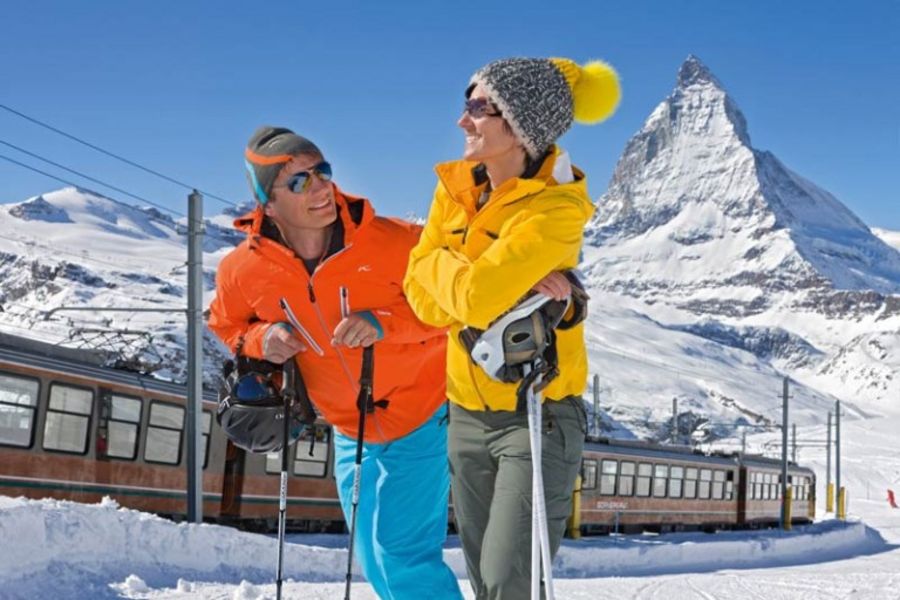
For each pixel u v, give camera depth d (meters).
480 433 3.72
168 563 11.84
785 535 38.19
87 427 16.50
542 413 3.62
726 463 38.88
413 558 4.43
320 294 4.18
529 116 3.46
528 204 3.42
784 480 45.00
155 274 186.50
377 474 4.45
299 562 13.99
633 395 197.75
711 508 37.19
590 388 190.62
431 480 4.46
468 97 3.60
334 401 4.45
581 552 24.23
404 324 4.16
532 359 3.45
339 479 4.65
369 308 4.21
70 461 16.16
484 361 3.47
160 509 18.03
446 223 3.65
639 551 26.20
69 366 16.22
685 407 199.12
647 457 32.78
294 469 21.02
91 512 11.11
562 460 3.63
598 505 29.62
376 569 4.49
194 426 17.38
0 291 166.00
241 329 4.42
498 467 3.71
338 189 4.16
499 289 3.33
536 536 3.38
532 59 3.55
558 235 3.36
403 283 3.91
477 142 3.53
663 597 13.27
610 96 3.61
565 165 3.50
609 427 141.12
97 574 10.10
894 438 170.00
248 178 4.14
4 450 15.05
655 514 33.06
